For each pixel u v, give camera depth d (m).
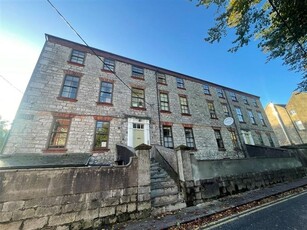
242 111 19.06
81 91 10.20
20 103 8.22
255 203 5.56
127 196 4.46
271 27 7.36
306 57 8.25
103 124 9.98
